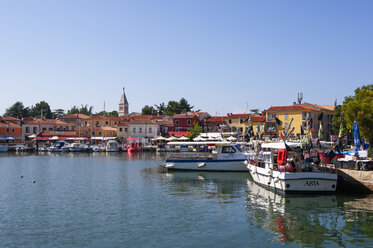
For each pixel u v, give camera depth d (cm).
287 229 1798
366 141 3988
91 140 10738
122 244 1616
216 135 8375
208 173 4144
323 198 2467
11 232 1808
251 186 3147
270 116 7825
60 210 2280
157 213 2169
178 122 11081
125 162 5997
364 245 1554
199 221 1972
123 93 16050
